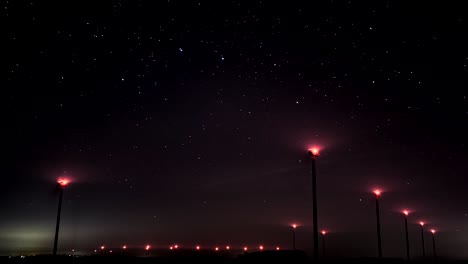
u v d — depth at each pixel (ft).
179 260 60.90
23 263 55.31
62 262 56.59
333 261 66.28
